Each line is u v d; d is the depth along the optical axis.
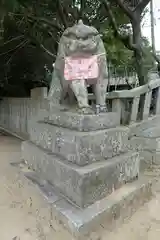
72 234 1.47
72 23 4.13
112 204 1.67
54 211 1.64
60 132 1.90
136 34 3.36
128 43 3.48
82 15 4.25
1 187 2.34
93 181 1.65
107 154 1.91
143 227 1.68
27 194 2.06
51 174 1.94
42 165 2.09
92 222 1.51
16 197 2.14
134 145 2.88
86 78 1.92
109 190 1.81
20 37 5.03
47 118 2.24
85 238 1.46
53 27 4.34
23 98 4.87
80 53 1.87
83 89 1.92
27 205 1.99
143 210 1.92
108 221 1.64
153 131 2.83
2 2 3.05
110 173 1.81
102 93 2.02
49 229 1.62
